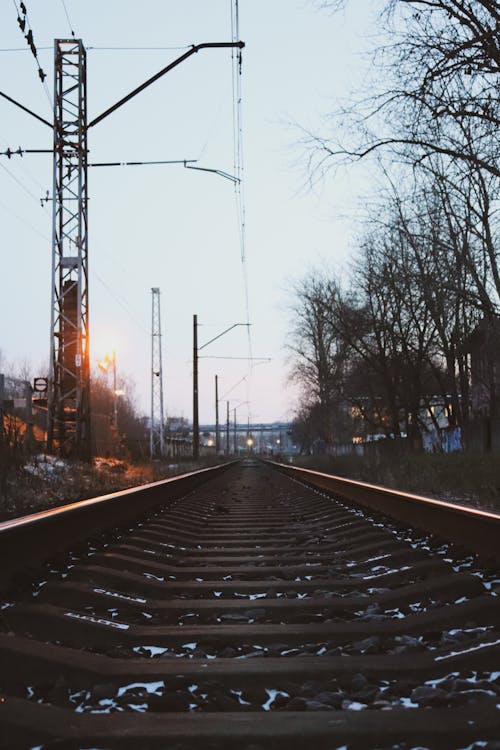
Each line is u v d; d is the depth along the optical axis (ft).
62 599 15.62
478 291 65.26
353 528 30.17
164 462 155.02
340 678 10.53
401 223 65.46
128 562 20.35
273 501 53.26
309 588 18.25
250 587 18.16
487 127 42.27
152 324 211.00
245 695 10.05
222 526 35.01
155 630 13.38
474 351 94.99
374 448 122.31
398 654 11.62
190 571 20.44
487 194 55.67
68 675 10.66
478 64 39.37
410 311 96.43
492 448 89.35
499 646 11.09
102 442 112.06
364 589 18.11
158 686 10.41
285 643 13.10
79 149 74.28
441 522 24.02
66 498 47.21
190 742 8.20
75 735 8.20
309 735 8.27
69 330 75.82
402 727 8.42
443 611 13.96
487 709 8.91
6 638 11.60
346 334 113.09
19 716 8.57
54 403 75.72
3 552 16.40
